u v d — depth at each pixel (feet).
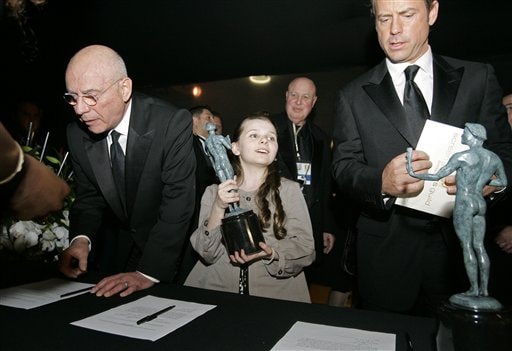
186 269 6.58
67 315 3.25
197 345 2.73
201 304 3.49
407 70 4.14
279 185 5.22
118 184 5.04
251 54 11.75
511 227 5.95
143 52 12.12
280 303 3.53
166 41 11.78
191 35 11.59
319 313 3.29
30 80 12.09
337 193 8.40
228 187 4.39
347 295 8.88
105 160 4.91
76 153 5.00
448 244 4.12
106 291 3.76
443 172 2.47
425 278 4.36
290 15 10.72
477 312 2.30
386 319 3.17
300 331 2.93
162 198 4.88
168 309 3.37
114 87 4.33
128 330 2.94
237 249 4.26
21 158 2.06
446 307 2.43
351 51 10.93
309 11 10.55
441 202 3.71
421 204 3.76
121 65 4.49
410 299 4.25
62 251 4.65
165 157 4.81
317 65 11.59
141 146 4.76
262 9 10.77
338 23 10.55
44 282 4.13
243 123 5.34
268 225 4.98
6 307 3.42
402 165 3.51
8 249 4.63
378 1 3.94
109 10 11.40
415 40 3.90
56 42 11.55
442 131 3.64
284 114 8.30
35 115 9.64
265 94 15.16
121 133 4.81
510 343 2.24
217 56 11.98
